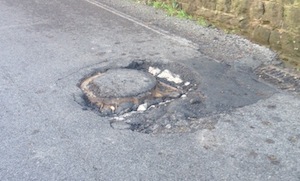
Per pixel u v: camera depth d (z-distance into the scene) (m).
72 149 3.43
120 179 3.06
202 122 3.80
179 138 3.57
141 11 7.43
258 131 3.64
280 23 5.07
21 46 5.80
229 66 5.01
